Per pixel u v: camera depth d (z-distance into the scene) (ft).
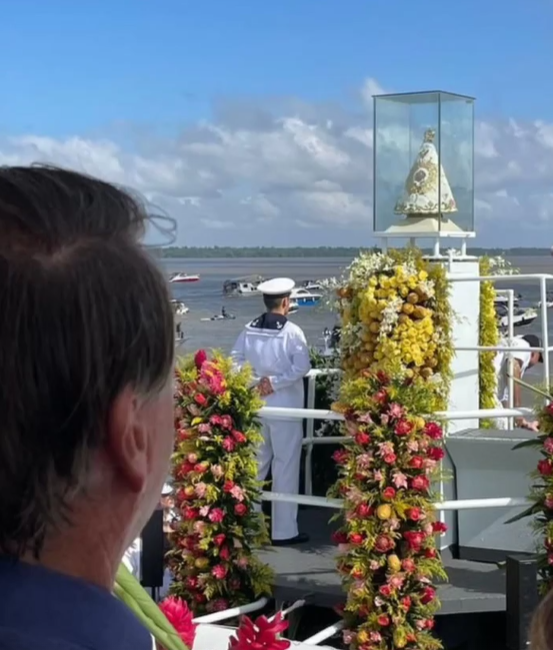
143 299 3.43
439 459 17.44
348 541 17.65
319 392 25.17
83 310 3.25
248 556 18.94
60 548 3.43
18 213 3.32
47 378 3.20
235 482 18.88
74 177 3.56
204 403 18.79
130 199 3.63
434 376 19.83
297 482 22.59
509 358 25.67
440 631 19.06
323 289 21.01
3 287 3.19
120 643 3.39
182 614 9.74
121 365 3.34
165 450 3.69
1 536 3.33
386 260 20.04
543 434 18.12
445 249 22.95
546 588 17.54
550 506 17.79
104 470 3.45
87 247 3.36
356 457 17.51
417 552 17.39
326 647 16.34
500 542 20.26
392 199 23.00
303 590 19.06
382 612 17.17
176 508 19.12
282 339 23.06
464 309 21.94
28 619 3.25
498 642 19.33
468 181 23.30
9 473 3.24
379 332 19.62
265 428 22.66
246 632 8.65
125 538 3.60
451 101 22.66
